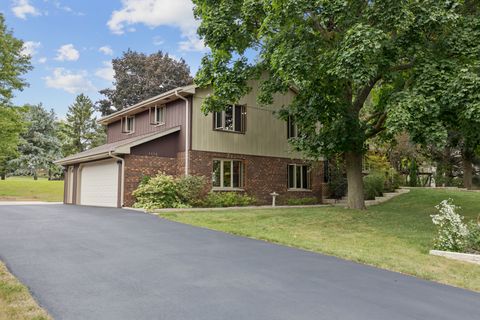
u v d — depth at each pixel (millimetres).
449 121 10922
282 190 20234
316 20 11914
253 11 12719
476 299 5227
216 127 18031
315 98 12711
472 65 10047
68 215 12891
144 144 16891
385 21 9969
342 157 17062
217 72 14711
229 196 17516
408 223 11617
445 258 7492
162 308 4340
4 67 25109
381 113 13969
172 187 15891
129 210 14883
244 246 8133
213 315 4176
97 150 19672
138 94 42844
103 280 5348
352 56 9578
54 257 6609
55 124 44281
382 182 20453
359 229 10633
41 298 4543
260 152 19484
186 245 8000
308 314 4309
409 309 4652
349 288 5402
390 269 6633
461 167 26875
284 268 6359
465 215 13297
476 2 11562
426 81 9992
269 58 13234
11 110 25859
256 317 4156
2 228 9664
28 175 42969
